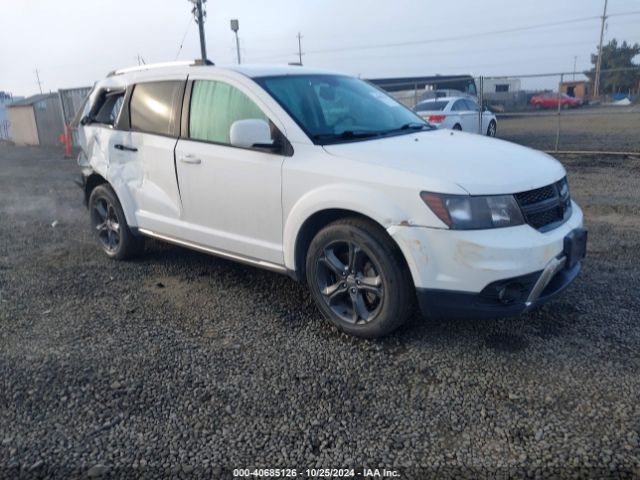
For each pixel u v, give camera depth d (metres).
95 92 5.66
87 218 7.71
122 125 5.13
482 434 2.67
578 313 3.90
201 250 4.62
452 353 3.44
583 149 12.45
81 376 3.30
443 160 3.45
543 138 15.77
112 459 2.59
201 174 4.32
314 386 3.13
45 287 4.85
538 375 3.15
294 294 4.48
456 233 3.13
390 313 3.44
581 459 2.47
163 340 3.74
